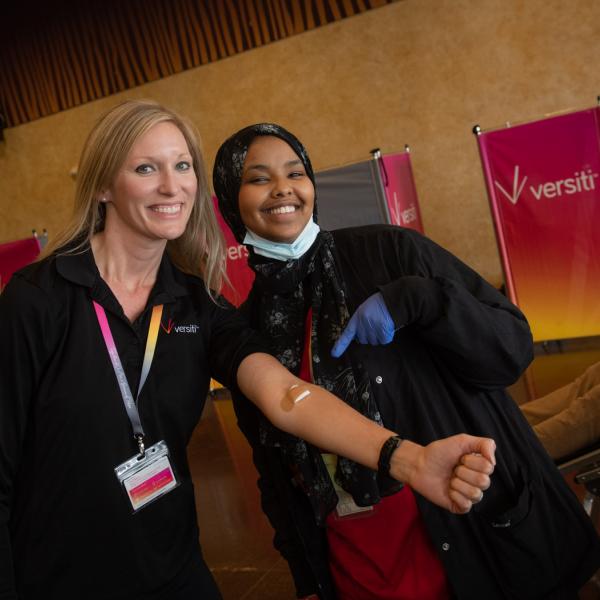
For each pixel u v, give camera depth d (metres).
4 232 10.62
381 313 1.50
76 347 1.47
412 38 7.84
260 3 8.41
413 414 1.67
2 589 1.38
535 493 1.67
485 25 7.53
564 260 5.62
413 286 1.52
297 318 1.80
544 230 5.62
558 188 5.50
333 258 1.78
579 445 2.50
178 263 1.78
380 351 1.69
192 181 1.56
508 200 5.67
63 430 1.45
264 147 1.75
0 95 10.11
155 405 1.57
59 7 9.44
